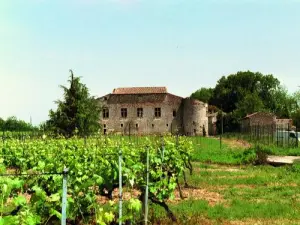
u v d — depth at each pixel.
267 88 102.31
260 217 12.55
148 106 75.94
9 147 19.97
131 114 76.19
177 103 76.25
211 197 15.79
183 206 13.67
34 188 7.89
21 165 15.29
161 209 12.92
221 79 104.44
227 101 101.38
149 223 11.41
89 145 19.22
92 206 9.72
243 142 49.72
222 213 12.85
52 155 13.40
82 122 44.56
